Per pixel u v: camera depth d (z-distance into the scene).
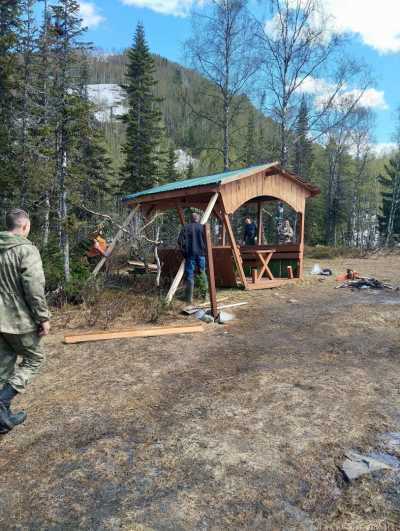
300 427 3.21
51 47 10.07
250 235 14.11
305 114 19.17
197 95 21.25
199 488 2.50
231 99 20.36
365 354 5.01
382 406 3.56
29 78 11.62
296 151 23.66
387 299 8.45
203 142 22.70
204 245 8.16
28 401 3.81
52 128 8.94
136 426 3.29
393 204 39.28
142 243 11.29
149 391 3.98
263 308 7.77
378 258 20.05
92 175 18.08
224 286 10.23
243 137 24.03
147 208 11.69
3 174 10.24
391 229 38.81
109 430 3.23
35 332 3.18
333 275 12.45
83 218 12.64
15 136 10.98
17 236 3.10
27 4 11.63
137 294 8.70
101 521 2.24
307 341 5.61
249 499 2.40
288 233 14.05
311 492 2.45
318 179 46.91
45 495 2.47
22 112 11.08
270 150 23.02
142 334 5.92
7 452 2.95
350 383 4.08
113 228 12.29
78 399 3.82
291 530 2.15
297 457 2.80
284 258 11.49
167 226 18.30
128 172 29.52
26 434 3.20
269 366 4.62
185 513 2.29
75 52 9.40
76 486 2.55
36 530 2.18
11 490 2.53
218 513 2.29
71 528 2.19
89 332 5.98
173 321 6.68
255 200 12.91
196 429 3.21
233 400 3.73
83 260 10.17
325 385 4.03
